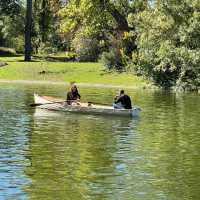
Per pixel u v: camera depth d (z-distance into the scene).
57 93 66.12
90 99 58.78
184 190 21.77
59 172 24.27
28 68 93.81
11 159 26.70
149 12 77.75
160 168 25.41
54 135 34.31
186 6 73.00
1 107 49.22
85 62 104.75
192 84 73.50
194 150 29.95
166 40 75.00
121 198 20.56
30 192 21.09
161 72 77.88
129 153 28.88
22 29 145.12
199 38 71.94
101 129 37.44
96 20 96.56
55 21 135.50
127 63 88.56
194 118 43.78
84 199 20.34
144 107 51.97
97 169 24.97
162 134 35.44
